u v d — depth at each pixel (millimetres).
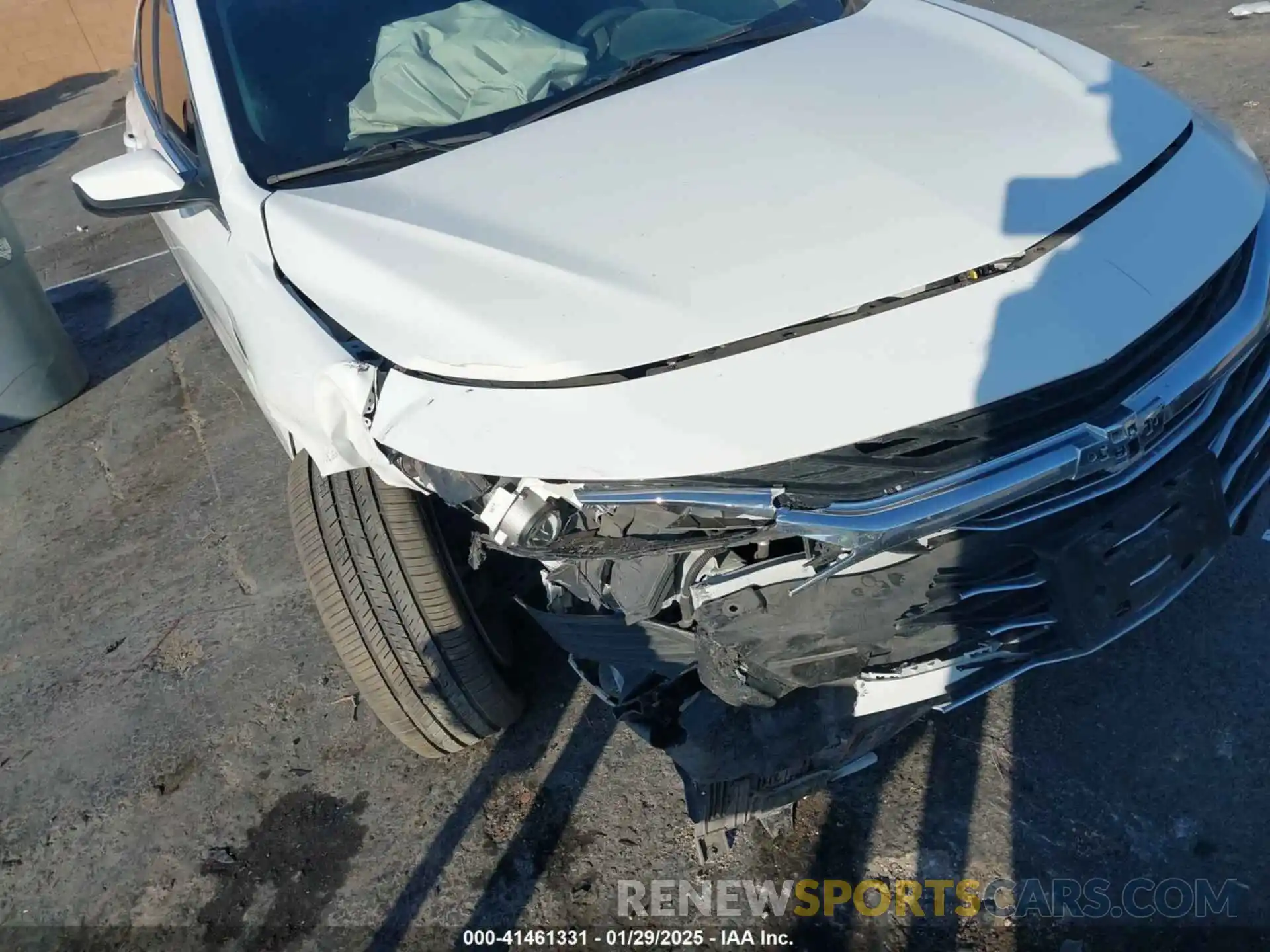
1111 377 1513
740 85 2043
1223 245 1699
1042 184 1674
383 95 2201
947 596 1558
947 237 1572
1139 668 2223
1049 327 1501
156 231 6000
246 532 3217
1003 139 1776
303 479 2037
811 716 1652
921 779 2076
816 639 1541
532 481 1521
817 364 1465
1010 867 1905
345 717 2482
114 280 5387
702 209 1679
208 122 2254
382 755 2365
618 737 2279
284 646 2732
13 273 3867
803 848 1993
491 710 2150
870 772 2102
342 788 2301
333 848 2170
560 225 1709
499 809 2178
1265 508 1940
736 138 1845
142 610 2975
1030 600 1621
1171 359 1562
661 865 2010
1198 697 2139
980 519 1509
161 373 4324
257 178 2125
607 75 2250
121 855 2244
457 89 2209
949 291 1528
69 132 9352
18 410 4059
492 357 1540
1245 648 2217
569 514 1563
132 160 2240
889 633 1548
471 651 2043
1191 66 4949
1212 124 2066
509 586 2123
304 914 2055
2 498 3672
